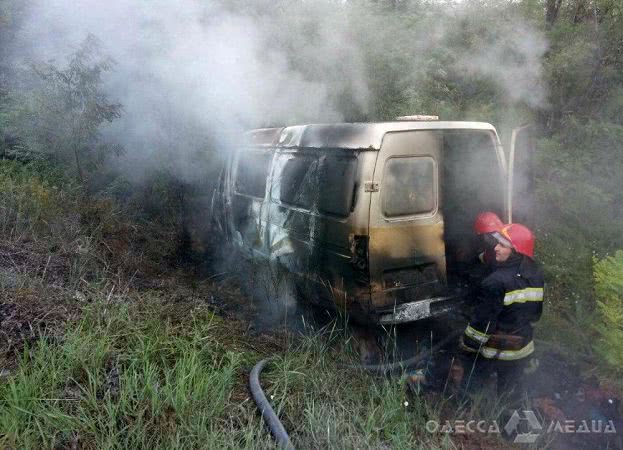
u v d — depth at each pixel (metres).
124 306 3.66
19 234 4.57
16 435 2.46
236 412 2.99
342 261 3.66
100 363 3.04
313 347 3.85
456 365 3.92
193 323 3.89
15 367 2.96
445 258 4.20
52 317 3.44
